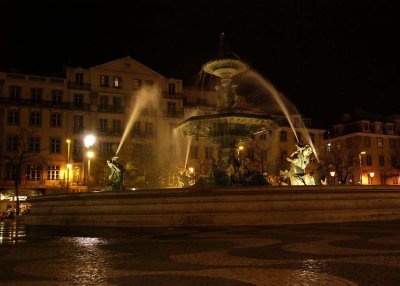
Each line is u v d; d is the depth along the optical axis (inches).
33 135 2534.5
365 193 732.0
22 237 586.6
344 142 3134.8
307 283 256.2
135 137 2711.6
